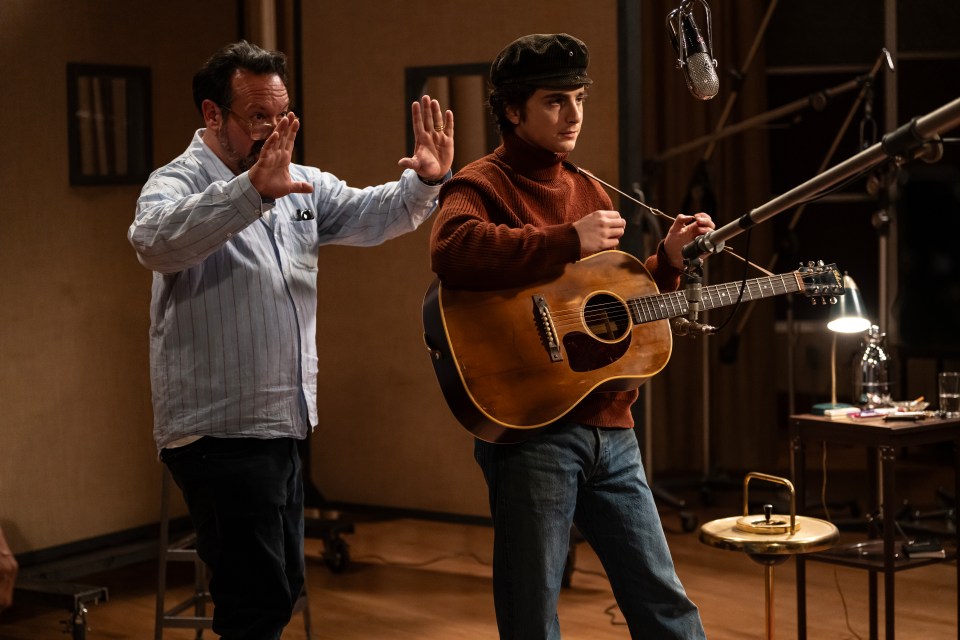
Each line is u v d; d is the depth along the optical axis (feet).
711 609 21.25
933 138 9.32
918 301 33.94
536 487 12.47
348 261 26.61
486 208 12.64
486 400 12.45
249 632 13.39
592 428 12.85
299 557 14.07
